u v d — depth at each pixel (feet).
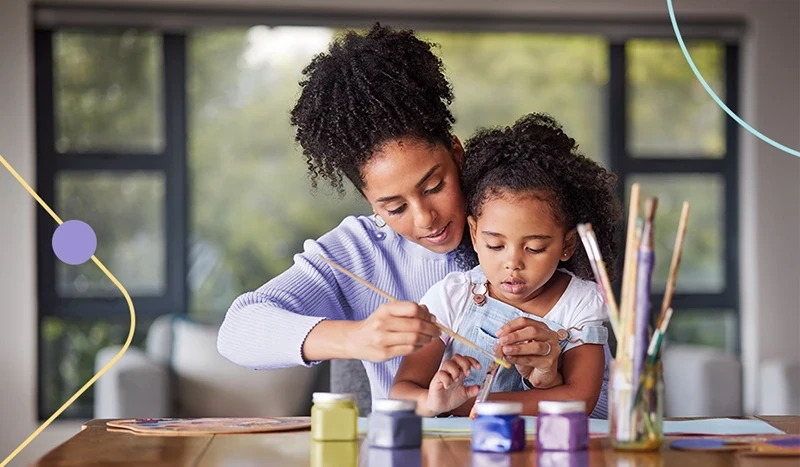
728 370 11.86
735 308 14.88
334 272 5.44
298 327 4.58
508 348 4.31
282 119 14.34
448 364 4.36
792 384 12.17
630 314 3.49
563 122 14.58
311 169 5.19
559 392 4.58
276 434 4.05
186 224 14.24
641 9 14.46
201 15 13.98
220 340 4.89
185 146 14.23
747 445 3.53
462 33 14.38
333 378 5.88
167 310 14.21
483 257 4.74
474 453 3.49
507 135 4.82
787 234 14.67
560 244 4.68
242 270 14.33
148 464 3.35
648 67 14.73
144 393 11.28
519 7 14.29
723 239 14.88
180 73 14.21
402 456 3.44
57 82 14.11
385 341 4.08
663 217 14.78
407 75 4.78
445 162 4.76
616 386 3.51
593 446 3.60
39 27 13.96
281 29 14.24
